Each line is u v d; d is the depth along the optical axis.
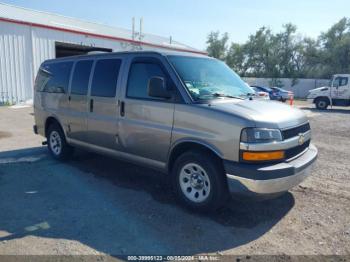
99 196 4.71
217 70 5.06
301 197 4.77
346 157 7.39
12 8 22.17
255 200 3.82
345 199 4.71
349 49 53.47
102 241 3.45
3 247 3.30
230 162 3.76
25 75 17.64
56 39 18.70
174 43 31.28
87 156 6.93
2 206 4.32
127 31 28.50
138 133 4.72
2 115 13.39
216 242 3.48
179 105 4.19
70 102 5.98
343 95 22.03
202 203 4.07
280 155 3.78
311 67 59.78
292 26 59.81
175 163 4.33
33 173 5.75
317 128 12.28
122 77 4.97
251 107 4.06
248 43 64.44
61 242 3.42
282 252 3.31
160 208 4.31
